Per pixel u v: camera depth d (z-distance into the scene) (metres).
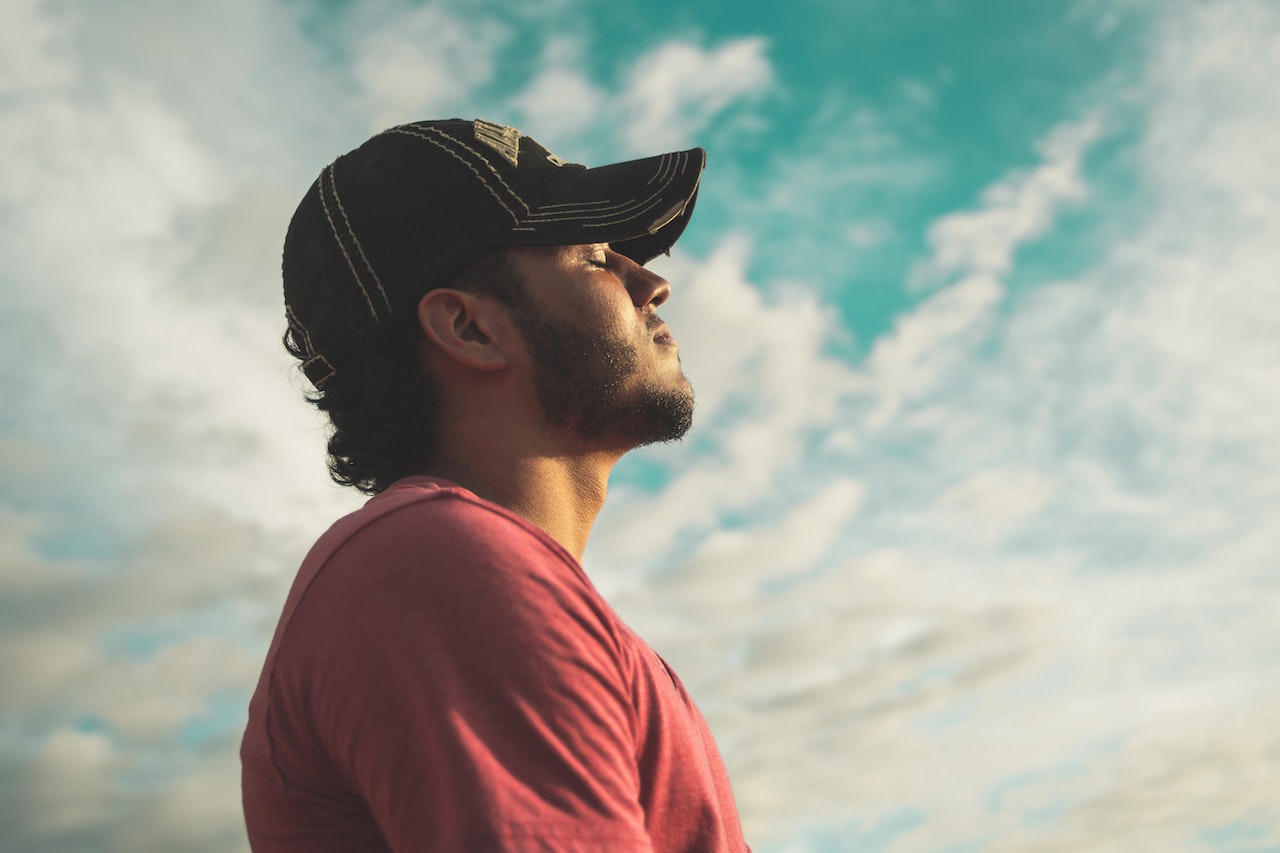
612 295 1.80
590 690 1.21
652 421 1.79
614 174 1.86
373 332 1.75
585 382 1.72
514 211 1.77
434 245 1.75
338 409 1.81
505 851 1.05
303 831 1.33
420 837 1.12
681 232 2.13
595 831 1.11
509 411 1.72
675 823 1.35
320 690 1.27
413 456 1.74
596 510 1.80
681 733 1.39
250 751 1.44
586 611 1.30
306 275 1.84
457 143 1.81
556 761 1.14
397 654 1.20
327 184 1.84
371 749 1.19
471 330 1.74
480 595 1.23
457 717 1.14
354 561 1.31
